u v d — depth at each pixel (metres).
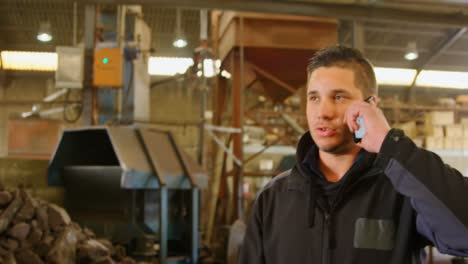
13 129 6.72
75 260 3.84
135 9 6.38
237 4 5.79
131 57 5.98
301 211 1.16
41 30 9.77
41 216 3.85
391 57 13.11
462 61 13.27
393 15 6.15
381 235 1.07
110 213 4.91
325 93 1.12
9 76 12.46
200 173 5.43
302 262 1.11
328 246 1.09
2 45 11.81
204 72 6.41
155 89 12.88
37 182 5.17
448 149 10.08
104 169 4.97
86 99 5.90
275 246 1.18
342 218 1.11
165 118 12.80
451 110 10.79
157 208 5.04
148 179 4.63
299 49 6.68
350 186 1.11
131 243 4.92
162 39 11.88
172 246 5.39
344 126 1.11
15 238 3.63
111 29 6.23
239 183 6.54
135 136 4.96
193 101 12.97
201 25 6.48
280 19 6.66
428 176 0.93
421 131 10.34
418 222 1.04
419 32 11.89
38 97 12.55
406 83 13.48
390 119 10.48
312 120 1.15
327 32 6.77
